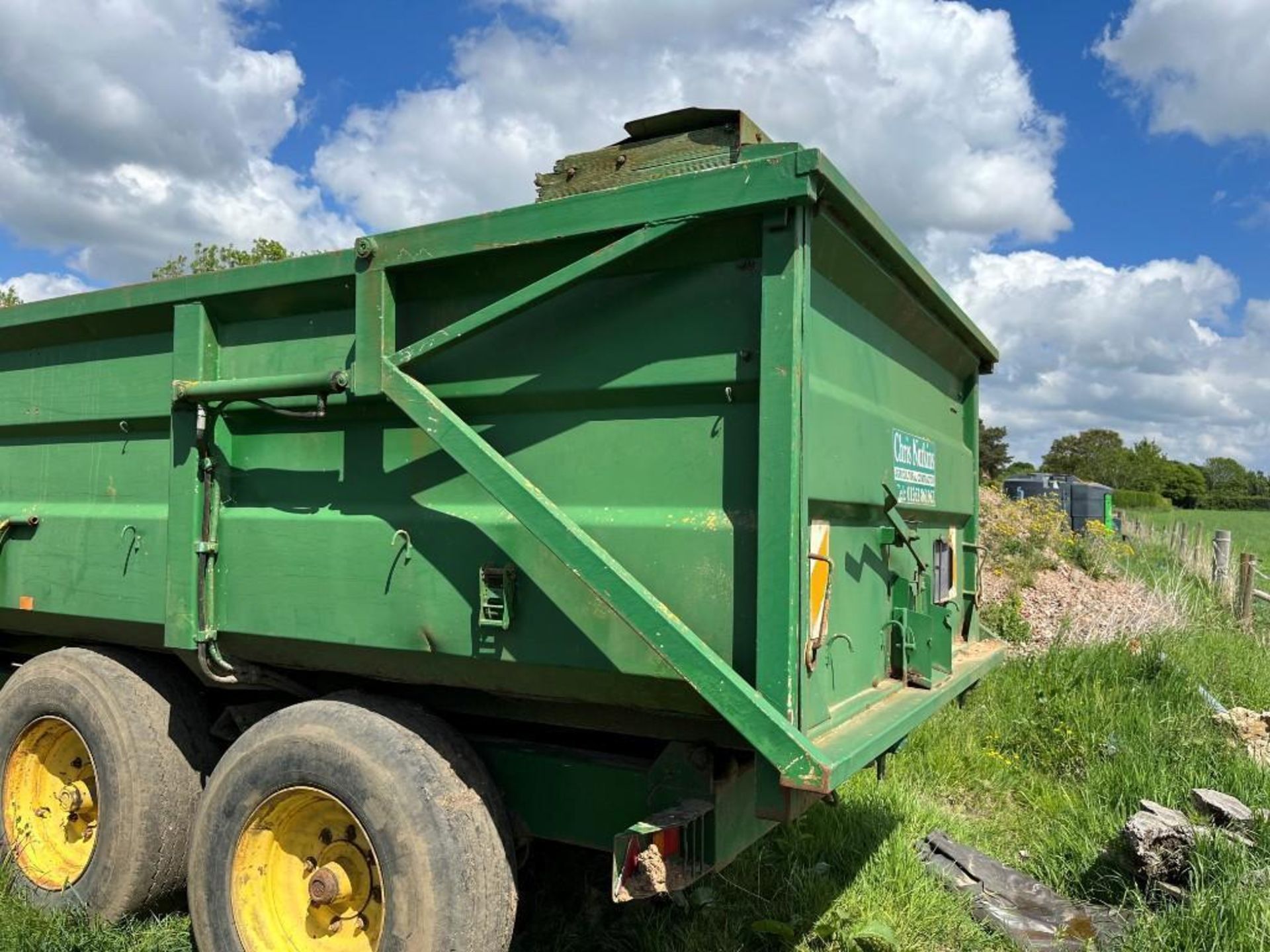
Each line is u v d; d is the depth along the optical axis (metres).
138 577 3.70
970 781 5.73
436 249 2.96
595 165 3.25
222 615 3.45
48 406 4.10
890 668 3.42
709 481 2.65
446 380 3.05
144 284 3.64
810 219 2.55
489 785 3.04
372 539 3.11
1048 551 13.39
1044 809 5.34
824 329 2.90
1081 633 8.94
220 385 3.32
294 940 3.09
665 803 2.82
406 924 2.73
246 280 3.36
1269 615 10.90
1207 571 13.70
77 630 4.14
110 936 3.52
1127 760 5.51
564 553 2.62
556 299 2.87
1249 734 6.13
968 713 6.54
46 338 4.07
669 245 2.68
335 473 3.28
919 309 3.75
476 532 2.92
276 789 3.04
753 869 4.35
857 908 4.05
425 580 3.00
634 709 2.92
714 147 3.03
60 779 4.04
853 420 3.06
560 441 2.89
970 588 4.82
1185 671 7.07
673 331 2.70
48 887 3.81
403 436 3.13
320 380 3.09
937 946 3.90
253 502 3.45
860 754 2.55
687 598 2.62
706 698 2.41
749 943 3.79
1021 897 4.32
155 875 3.63
